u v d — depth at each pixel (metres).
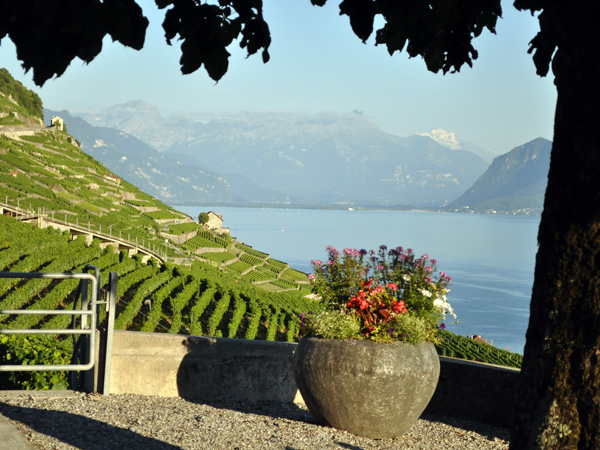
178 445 5.96
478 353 65.94
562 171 3.38
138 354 8.12
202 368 8.37
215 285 73.56
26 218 80.69
